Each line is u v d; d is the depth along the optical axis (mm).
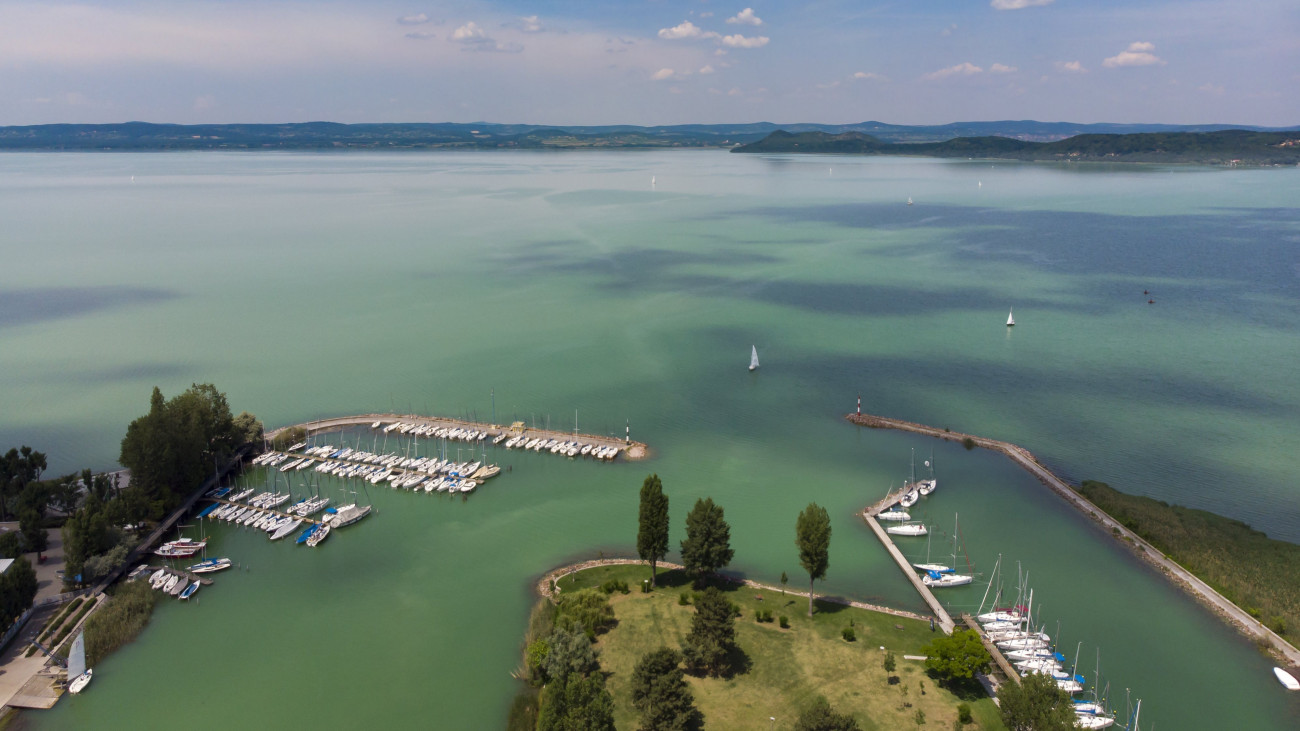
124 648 113250
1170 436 190750
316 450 181625
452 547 143250
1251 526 150375
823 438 192125
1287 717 98500
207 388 174875
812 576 115375
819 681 99562
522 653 112562
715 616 100938
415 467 174750
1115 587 129250
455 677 107375
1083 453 182375
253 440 182625
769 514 155750
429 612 123000
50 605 119812
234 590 129000
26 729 97500
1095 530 148875
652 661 93375
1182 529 144750
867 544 144000
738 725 91250
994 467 176500
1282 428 194125
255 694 103938
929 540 145500
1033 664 105562
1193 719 98125
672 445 188375
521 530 149625
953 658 98000
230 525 150625
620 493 164750
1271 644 112500
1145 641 114438
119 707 101375
